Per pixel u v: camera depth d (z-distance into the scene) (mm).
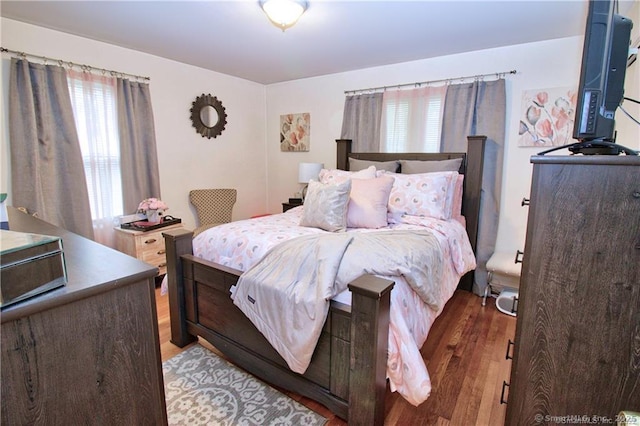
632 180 916
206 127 3893
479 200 3088
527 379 1152
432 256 1871
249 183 4520
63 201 2807
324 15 2348
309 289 1525
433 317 1852
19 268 629
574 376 1067
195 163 3857
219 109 4000
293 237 1983
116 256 925
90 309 737
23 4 2221
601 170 956
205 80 3826
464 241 2699
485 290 2977
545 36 2705
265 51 3162
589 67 1015
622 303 963
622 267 952
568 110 2750
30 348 654
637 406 979
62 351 703
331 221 2201
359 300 1327
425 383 1365
